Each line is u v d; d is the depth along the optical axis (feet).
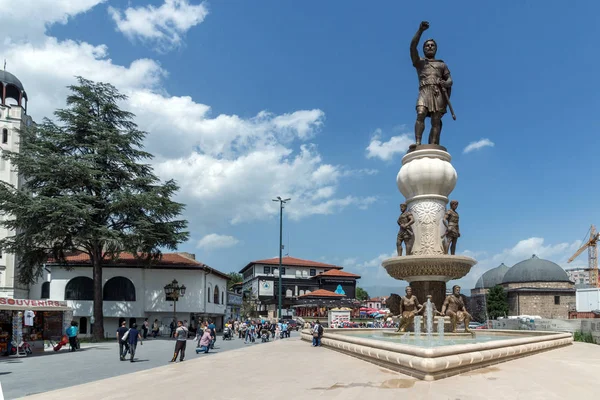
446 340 50.98
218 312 190.60
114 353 90.38
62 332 107.65
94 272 133.39
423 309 55.67
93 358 79.97
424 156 59.47
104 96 144.87
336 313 140.26
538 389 31.55
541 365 44.09
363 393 31.17
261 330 135.13
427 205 58.70
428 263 55.72
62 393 38.42
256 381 39.22
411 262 56.29
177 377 45.37
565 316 263.49
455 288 56.54
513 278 279.69
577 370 41.11
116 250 130.00
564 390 31.40
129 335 74.43
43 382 51.44
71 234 127.54
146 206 135.23
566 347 70.38
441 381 34.45
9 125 200.03
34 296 182.91
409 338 52.95
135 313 157.58
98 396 35.78
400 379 35.88
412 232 59.00
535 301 265.13
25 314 91.97
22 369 64.44
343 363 48.49
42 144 135.33
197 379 42.73
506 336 67.21
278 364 52.37
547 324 138.21
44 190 130.00
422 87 62.44
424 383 33.76
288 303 282.77
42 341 95.04
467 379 35.22
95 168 134.92
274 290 307.78
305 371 43.98
